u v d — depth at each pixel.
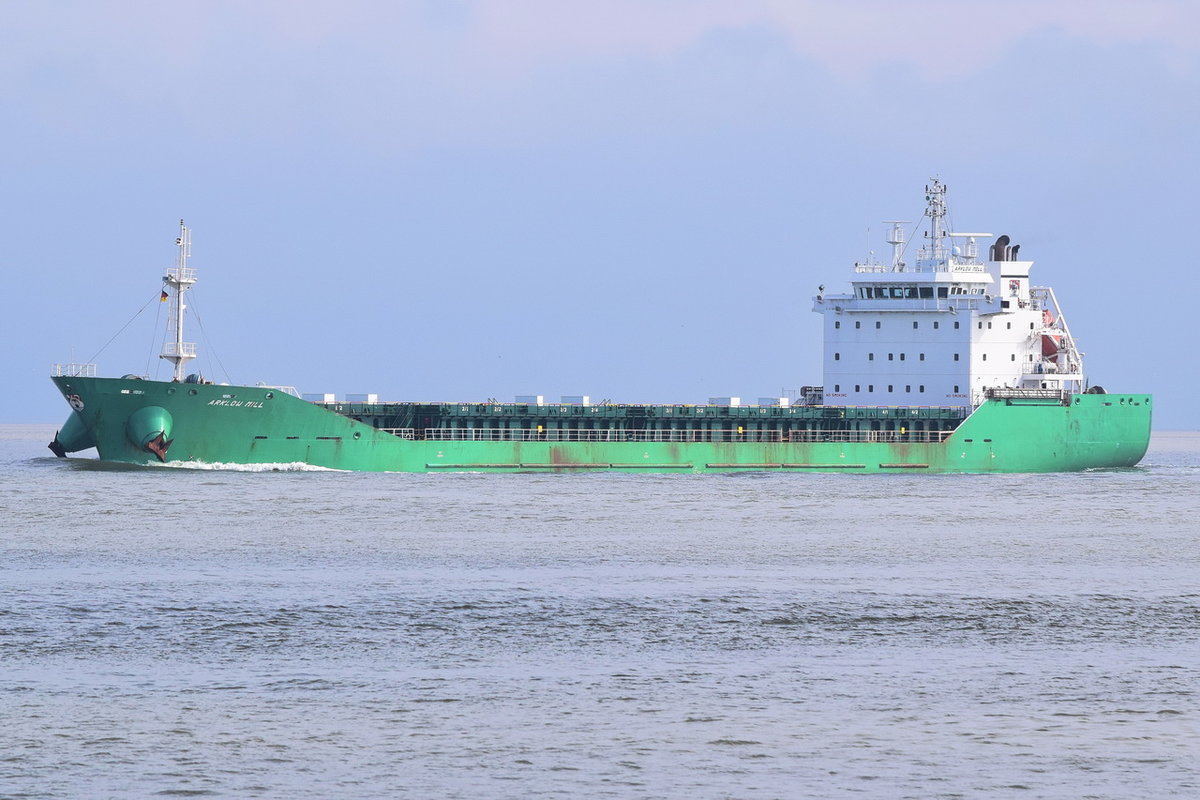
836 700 170.50
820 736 157.38
